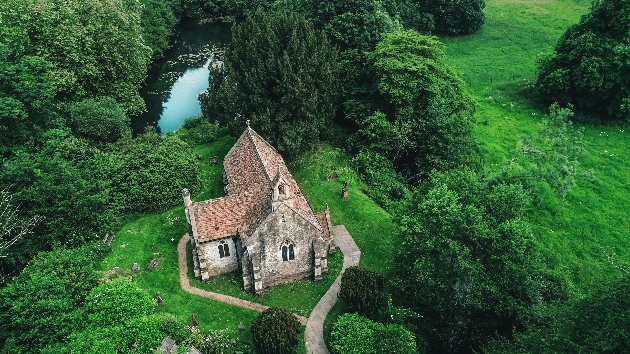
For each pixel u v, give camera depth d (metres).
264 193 58.72
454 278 50.59
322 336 54.19
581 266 65.19
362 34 84.62
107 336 48.03
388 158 80.19
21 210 59.72
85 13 84.19
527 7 134.62
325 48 77.62
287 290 59.53
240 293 58.97
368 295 53.94
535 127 90.81
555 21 126.12
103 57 84.06
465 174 56.66
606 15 87.06
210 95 81.38
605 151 84.62
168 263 62.56
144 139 77.25
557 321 41.97
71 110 76.56
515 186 53.94
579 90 88.75
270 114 74.50
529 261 48.91
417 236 51.19
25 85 66.06
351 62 85.25
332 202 72.19
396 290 58.53
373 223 68.75
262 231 55.22
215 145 85.31
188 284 59.88
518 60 111.88
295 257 58.69
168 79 113.00
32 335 47.41
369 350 48.75
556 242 69.00
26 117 65.25
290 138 73.25
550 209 73.81
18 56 75.62
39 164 61.09
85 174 65.44
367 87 83.75
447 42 121.75
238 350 51.94
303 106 74.00
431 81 77.75
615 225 71.25
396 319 52.44
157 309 55.81
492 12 133.62
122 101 89.75
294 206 57.56
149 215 69.88
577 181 78.88
